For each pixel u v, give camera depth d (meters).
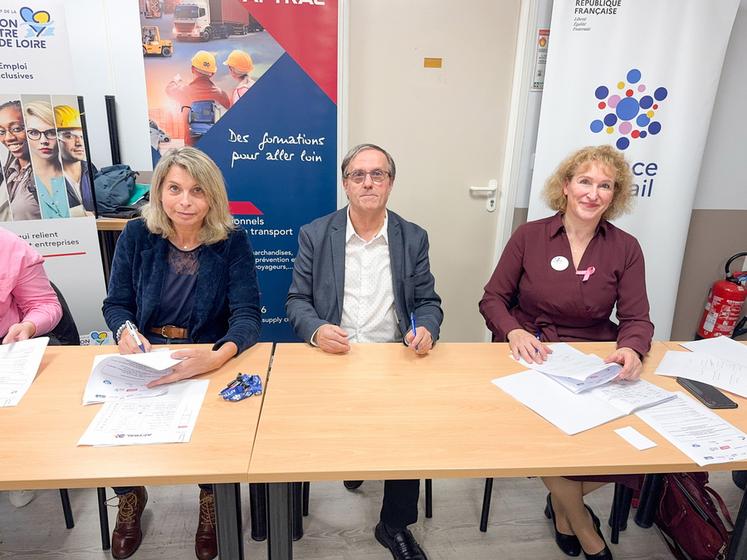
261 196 2.67
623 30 2.42
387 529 1.64
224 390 1.25
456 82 2.72
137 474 0.97
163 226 1.57
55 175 2.21
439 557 1.70
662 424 1.21
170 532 1.75
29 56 2.08
